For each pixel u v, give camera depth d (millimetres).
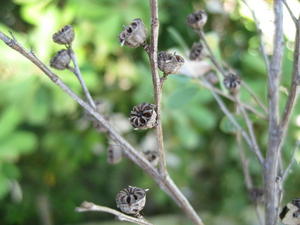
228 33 258
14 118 234
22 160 323
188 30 257
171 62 85
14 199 337
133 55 281
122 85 286
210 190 305
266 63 119
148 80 249
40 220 353
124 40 85
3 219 346
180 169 285
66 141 300
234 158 278
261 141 228
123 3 237
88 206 86
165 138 278
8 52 223
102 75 281
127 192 87
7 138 236
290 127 210
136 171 338
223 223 292
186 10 260
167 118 246
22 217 339
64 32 105
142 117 85
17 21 295
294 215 95
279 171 124
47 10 243
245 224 288
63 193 356
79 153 308
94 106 106
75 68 107
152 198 366
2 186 245
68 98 234
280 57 114
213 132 286
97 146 324
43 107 237
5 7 295
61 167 322
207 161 300
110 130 98
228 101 260
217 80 138
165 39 264
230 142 281
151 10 82
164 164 98
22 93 232
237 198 290
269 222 109
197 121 249
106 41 245
